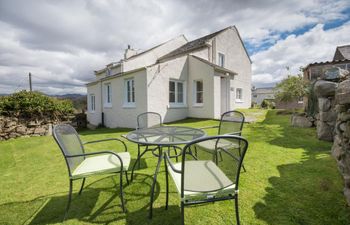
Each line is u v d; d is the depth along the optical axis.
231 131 3.27
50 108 9.30
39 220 1.98
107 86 11.77
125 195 2.44
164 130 3.34
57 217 2.03
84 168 2.20
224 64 12.96
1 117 7.70
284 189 2.38
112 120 11.04
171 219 1.92
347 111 2.36
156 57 13.97
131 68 12.80
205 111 9.46
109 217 1.99
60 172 3.42
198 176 1.84
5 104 7.90
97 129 10.36
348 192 2.00
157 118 5.27
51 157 4.55
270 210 1.99
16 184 2.90
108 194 2.48
